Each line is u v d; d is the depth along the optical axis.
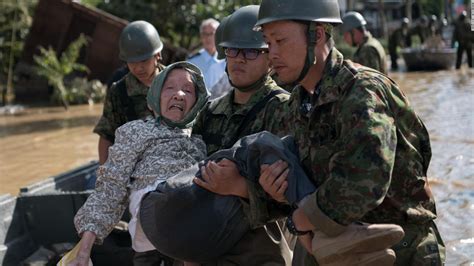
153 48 4.95
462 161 8.20
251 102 3.64
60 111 15.94
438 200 6.62
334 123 2.68
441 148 9.01
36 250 4.92
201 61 7.02
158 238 3.24
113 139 5.13
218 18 19.16
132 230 3.47
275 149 2.82
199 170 3.10
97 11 16.45
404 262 2.78
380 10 36.03
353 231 2.55
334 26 2.77
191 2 19.58
